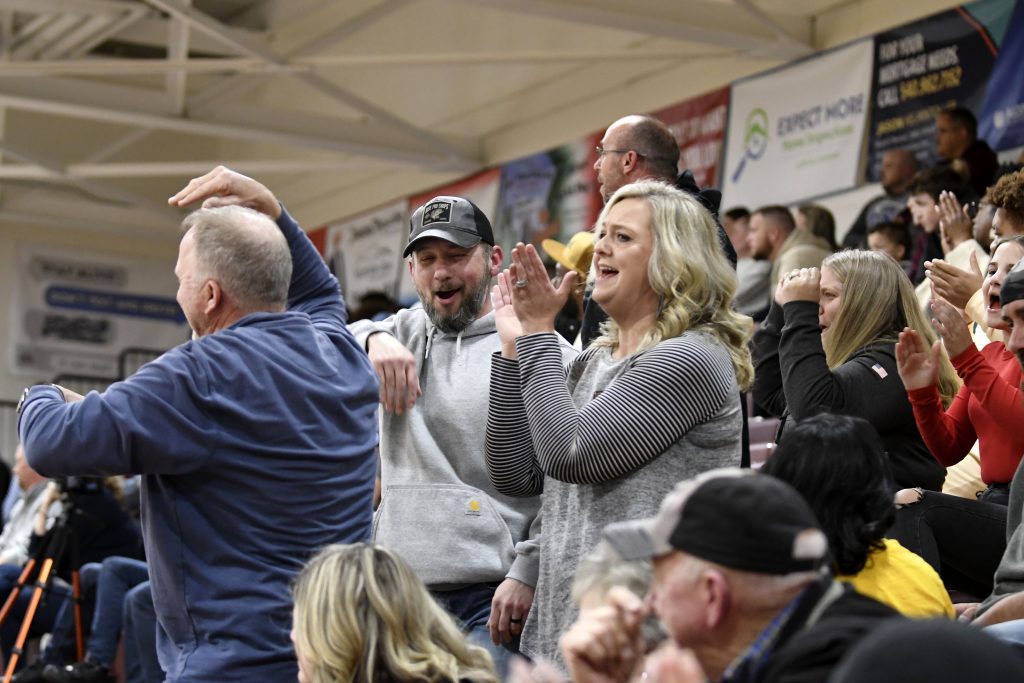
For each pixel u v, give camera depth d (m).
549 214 27.12
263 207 7.90
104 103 26.91
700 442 6.64
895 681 3.44
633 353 6.78
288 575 6.97
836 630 4.15
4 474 27.92
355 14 31.70
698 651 4.34
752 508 4.27
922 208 16.11
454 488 8.18
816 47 21.58
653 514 6.50
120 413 6.72
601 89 26.17
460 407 8.37
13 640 16.52
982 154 18.70
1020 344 7.23
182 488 6.98
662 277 6.76
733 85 22.97
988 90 18.73
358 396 7.41
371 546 6.24
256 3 34.00
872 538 6.07
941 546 8.16
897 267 9.16
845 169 20.73
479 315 8.68
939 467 8.75
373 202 32.59
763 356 10.05
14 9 27.66
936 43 19.55
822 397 8.27
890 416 8.57
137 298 37.94
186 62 25.23
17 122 35.66
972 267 10.14
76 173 31.95
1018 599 7.00
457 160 28.81
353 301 32.72
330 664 5.96
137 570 15.04
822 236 20.22
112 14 28.45
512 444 7.53
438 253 8.54
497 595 7.64
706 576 4.29
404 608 6.08
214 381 6.91
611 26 20.80
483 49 28.95
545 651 6.74
